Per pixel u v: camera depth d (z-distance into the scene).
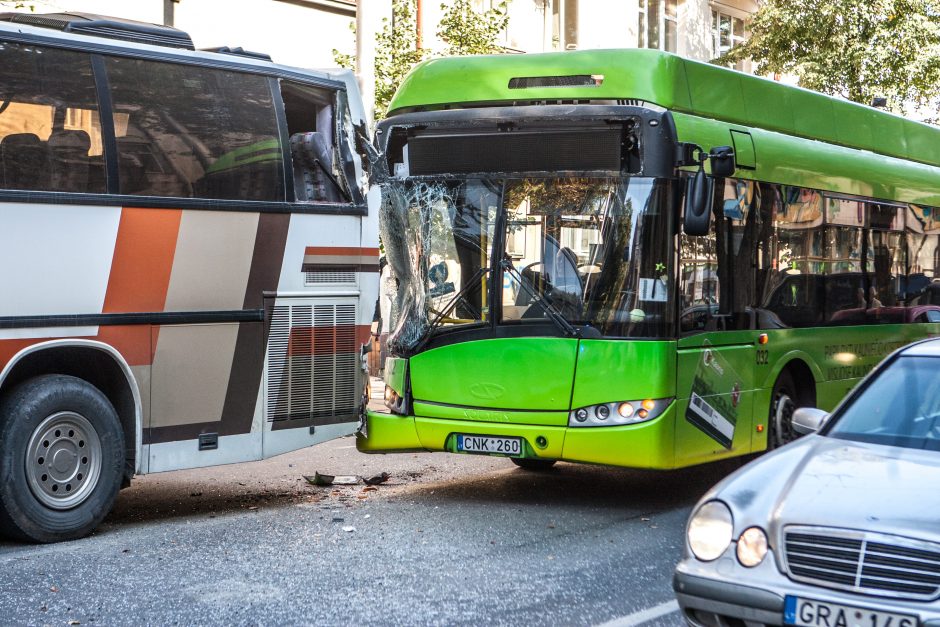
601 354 8.70
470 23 18.02
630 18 30.39
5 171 7.51
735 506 4.90
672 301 8.78
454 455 12.19
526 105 9.17
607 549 7.66
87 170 7.86
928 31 27.23
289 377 8.95
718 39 34.34
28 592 6.39
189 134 8.40
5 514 7.53
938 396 5.81
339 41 21.25
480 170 9.19
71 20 8.18
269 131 8.88
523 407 8.85
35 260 7.59
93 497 7.88
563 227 8.91
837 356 11.38
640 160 8.79
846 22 28.09
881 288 12.37
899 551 4.44
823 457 5.29
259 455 8.80
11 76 7.58
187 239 8.32
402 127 9.50
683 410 8.88
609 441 8.63
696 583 4.83
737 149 9.77
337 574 6.88
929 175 13.72
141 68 8.21
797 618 4.54
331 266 9.20
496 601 6.31
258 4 19.70
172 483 10.37
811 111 11.45
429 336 9.23
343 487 10.17
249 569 6.98
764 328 10.14
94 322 7.85
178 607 6.12
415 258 9.42
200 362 8.42
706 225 8.70
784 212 10.52
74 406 7.79
